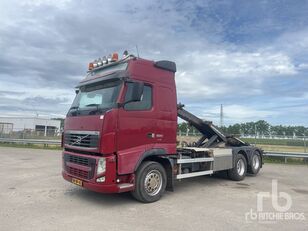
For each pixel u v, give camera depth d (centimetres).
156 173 760
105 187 659
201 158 919
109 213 645
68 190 859
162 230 540
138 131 716
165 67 792
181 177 841
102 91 732
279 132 2105
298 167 1602
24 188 881
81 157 714
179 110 1039
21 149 2447
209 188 943
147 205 716
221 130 1216
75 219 598
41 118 5212
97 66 809
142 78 738
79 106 776
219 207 705
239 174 1100
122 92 692
